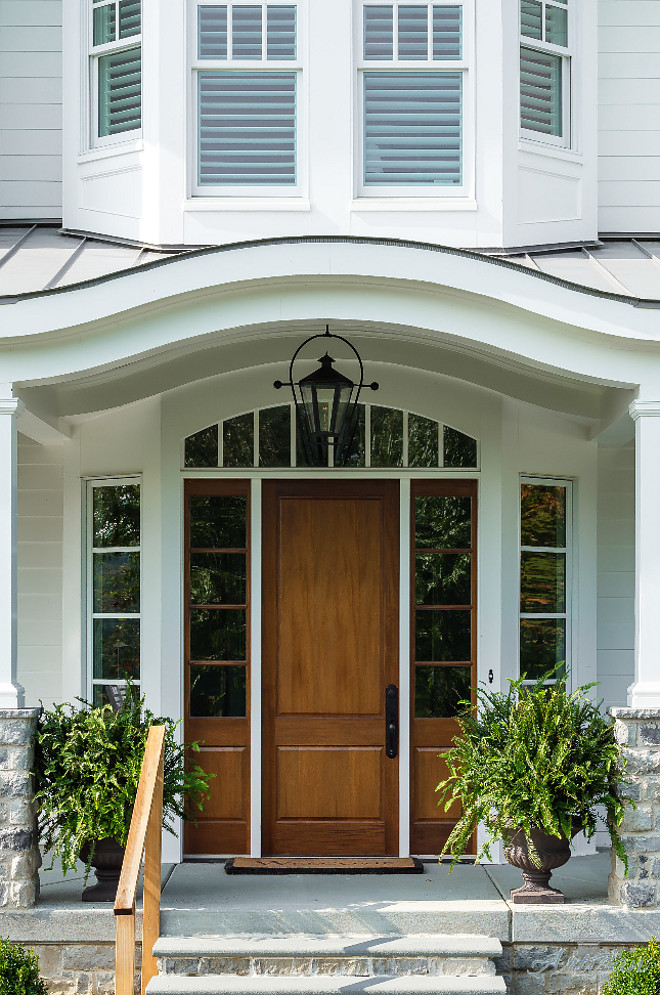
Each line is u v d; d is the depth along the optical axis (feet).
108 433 25.27
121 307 19.94
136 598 25.27
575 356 20.39
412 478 24.81
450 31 24.66
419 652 24.85
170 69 24.38
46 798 19.84
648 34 26.91
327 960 19.06
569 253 24.76
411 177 24.62
